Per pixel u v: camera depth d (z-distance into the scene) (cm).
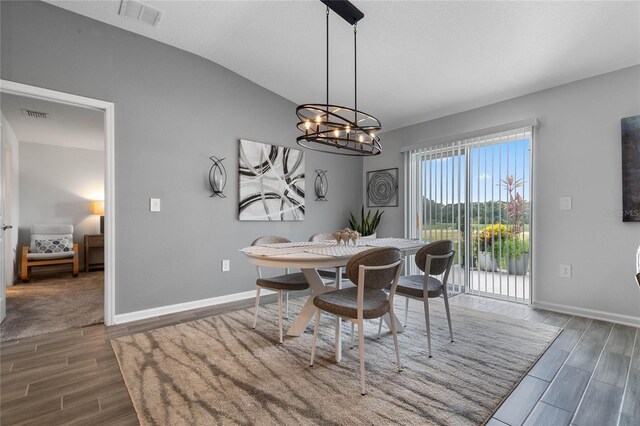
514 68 300
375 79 349
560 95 316
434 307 328
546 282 323
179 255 319
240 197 364
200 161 335
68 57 260
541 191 326
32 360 212
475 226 378
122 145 285
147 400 164
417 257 220
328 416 151
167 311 310
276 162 400
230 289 358
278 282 251
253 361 208
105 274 278
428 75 329
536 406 160
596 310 292
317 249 233
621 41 250
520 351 222
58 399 167
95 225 592
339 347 208
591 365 202
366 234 467
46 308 327
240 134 368
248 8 261
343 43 294
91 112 402
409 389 175
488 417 151
